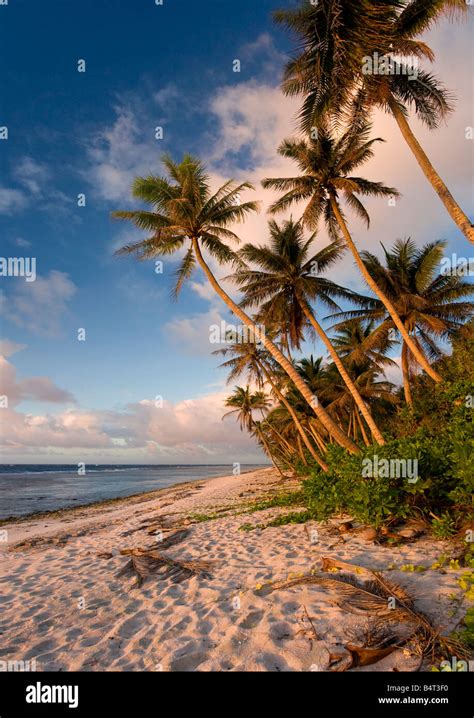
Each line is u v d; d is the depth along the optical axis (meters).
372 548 6.49
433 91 10.73
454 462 6.60
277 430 44.03
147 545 9.51
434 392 15.20
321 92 9.73
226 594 5.28
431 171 9.55
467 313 20.08
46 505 27.48
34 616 5.25
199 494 27.02
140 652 3.99
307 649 3.57
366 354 27.25
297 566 6.04
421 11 10.28
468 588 4.30
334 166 15.70
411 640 3.48
